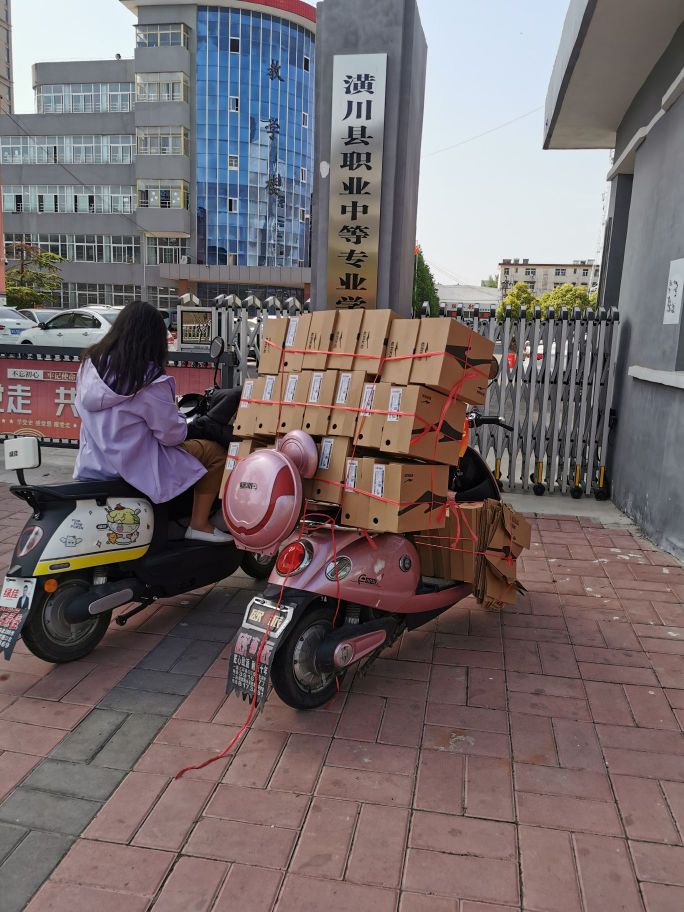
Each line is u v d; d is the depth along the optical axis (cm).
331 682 301
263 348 324
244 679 275
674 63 554
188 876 209
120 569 343
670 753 271
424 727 288
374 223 588
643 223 613
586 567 478
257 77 4938
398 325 285
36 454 312
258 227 5166
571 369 655
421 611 338
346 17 569
